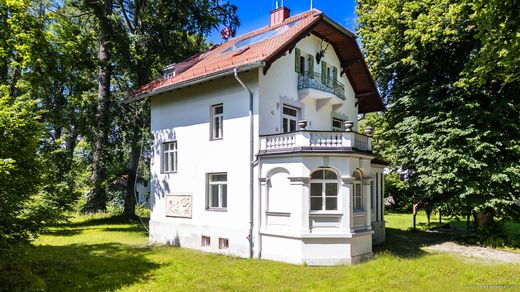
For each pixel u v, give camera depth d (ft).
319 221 40.29
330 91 54.08
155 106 59.21
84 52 72.95
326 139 40.93
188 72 55.16
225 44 66.59
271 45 46.21
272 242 42.06
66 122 69.82
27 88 62.34
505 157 51.60
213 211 48.16
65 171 68.44
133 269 36.73
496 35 27.86
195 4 79.87
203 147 50.42
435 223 81.87
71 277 33.30
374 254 44.52
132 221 77.56
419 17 51.93
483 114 50.75
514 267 37.29
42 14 64.69
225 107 47.78
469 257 43.39
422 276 33.45
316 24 47.80
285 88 48.08
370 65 68.18
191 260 41.27
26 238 30.58
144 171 91.45
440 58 57.72
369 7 66.64
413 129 57.88
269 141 43.14
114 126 77.61
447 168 51.98
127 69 80.89
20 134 30.22
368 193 44.39
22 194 29.53
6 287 29.30
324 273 35.12
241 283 31.65
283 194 41.98
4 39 59.26
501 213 53.98
